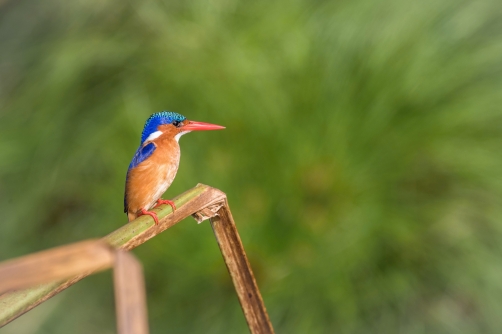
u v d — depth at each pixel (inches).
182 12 249.0
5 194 249.1
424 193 244.7
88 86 249.3
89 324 247.8
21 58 252.5
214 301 244.8
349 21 246.1
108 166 247.0
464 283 244.1
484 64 244.7
